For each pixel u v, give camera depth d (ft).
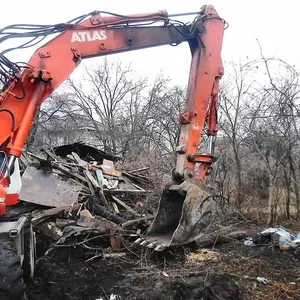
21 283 12.71
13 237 13.53
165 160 45.29
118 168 42.65
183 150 19.67
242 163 37.42
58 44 16.43
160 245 18.39
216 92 20.62
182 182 19.65
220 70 20.66
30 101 14.90
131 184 37.14
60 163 36.50
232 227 27.78
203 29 20.26
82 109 87.76
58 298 15.83
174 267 18.92
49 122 90.02
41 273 18.04
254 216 32.53
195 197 19.03
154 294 15.87
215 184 33.88
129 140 72.18
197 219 19.04
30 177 26.63
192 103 20.01
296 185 32.81
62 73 16.22
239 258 20.62
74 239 21.45
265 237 23.71
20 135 14.32
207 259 20.12
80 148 48.55
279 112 31.81
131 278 17.61
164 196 20.10
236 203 34.17
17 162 15.01
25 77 15.11
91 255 20.48
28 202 24.36
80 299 15.81
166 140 59.98
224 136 37.58
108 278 17.79
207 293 15.94
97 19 17.57
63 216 25.09
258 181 36.70
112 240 21.35
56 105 88.53
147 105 77.15
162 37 19.45
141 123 75.05
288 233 24.41
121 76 86.48
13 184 14.46
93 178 34.71
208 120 20.62
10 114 14.61
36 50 15.94
